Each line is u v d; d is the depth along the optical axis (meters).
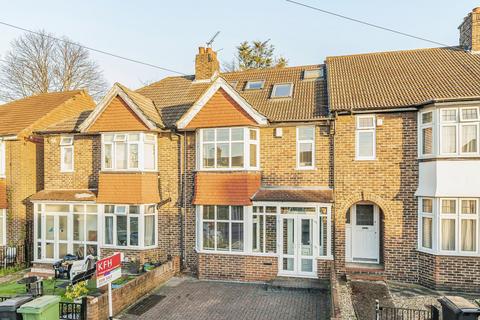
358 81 16.38
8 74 35.19
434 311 8.75
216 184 15.12
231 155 15.14
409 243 13.76
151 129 15.69
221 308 11.80
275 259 14.59
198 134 15.57
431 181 13.10
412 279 13.69
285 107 15.84
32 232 18.55
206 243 15.36
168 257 16.23
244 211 14.86
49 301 8.57
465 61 16.41
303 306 11.89
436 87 14.41
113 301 11.01
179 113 17.17
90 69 40.19
